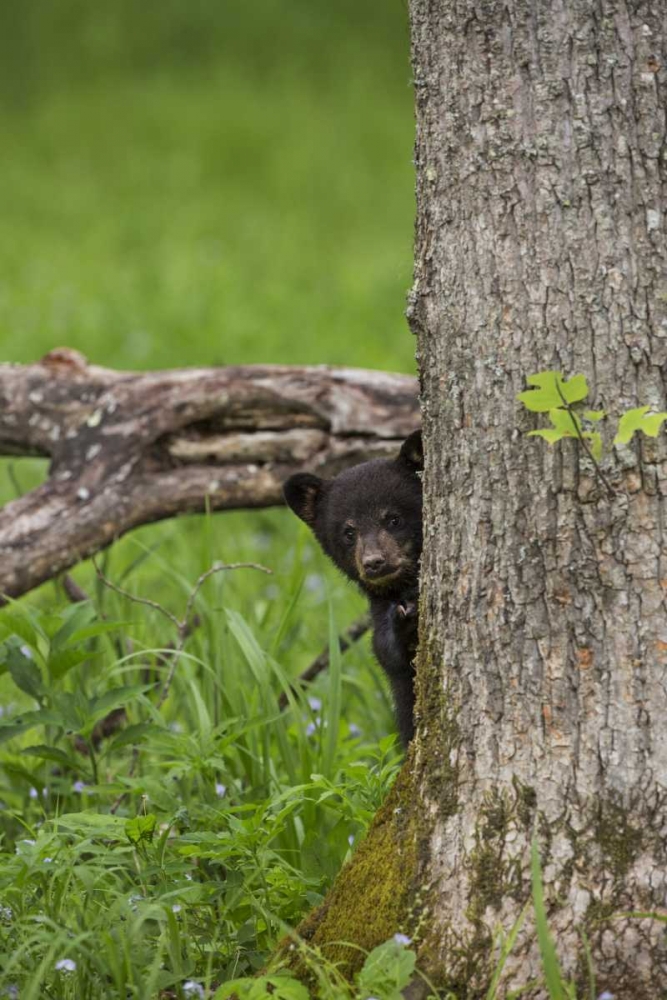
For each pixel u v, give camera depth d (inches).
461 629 188.9
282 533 470.9
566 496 178.5
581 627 178.4
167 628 325.1
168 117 1549.0
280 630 291.6
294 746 271.9
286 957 190.2
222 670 280.2
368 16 1871.3
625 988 171.6
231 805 248.2
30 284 983.0
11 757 282.7
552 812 178.9
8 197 1317.7
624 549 176.4
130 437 318.0
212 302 877.8
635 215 176.2
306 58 1749.5
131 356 743.7
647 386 176.2
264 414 322.3
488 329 183.8
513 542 182.7
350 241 1163.3
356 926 189.5
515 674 182.5
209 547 310.0
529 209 179.9
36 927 189.3
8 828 266.7
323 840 225.6
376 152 1461.6
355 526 284.2
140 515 319.0
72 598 336.5
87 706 248.7
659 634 175.6
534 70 178.9
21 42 1796.3
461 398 187.5
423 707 196.4
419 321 194.7
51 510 314.7
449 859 185.2
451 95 185.5
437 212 189.0
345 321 830.5
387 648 259.1
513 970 174.7
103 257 1090.7
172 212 1263.5
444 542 192.5
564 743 179.0
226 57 1745.8
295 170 1396.4
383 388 319.3
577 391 167.8
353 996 178.7
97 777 253.9
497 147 181.5
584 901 174.7
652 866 173.6
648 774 175.3
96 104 1608.0
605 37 175.9
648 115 175.6
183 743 245.8
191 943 202.1
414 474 287.6
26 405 327.3
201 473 321.4
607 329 177.0
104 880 210.2
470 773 186.2
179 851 209.9
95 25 1815.9
